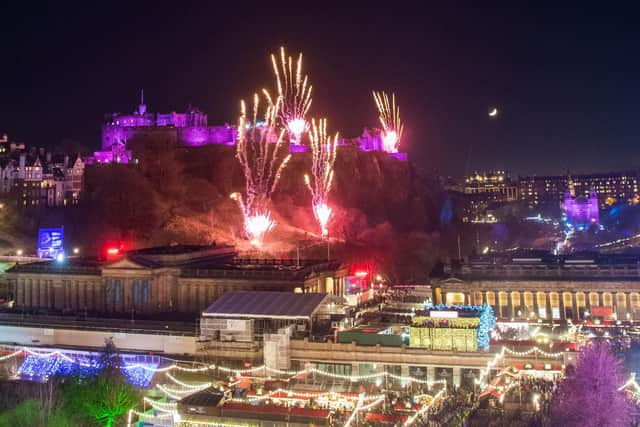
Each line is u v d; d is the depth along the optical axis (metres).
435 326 106.06
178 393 109.00
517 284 157.12
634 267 154.38
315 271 161.00
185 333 128.25
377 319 133.25
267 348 110.50
